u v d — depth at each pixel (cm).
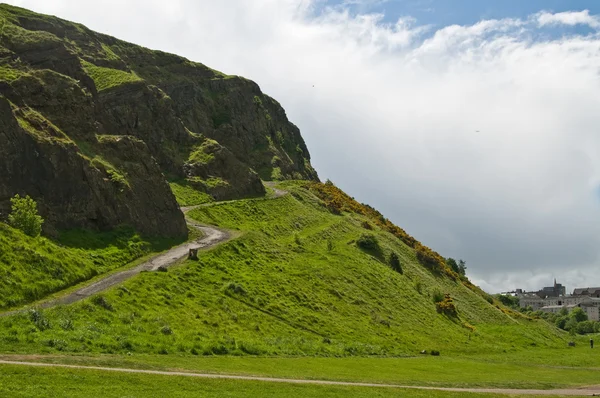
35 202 6372
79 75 9838
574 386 5762
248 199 12712
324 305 7912
